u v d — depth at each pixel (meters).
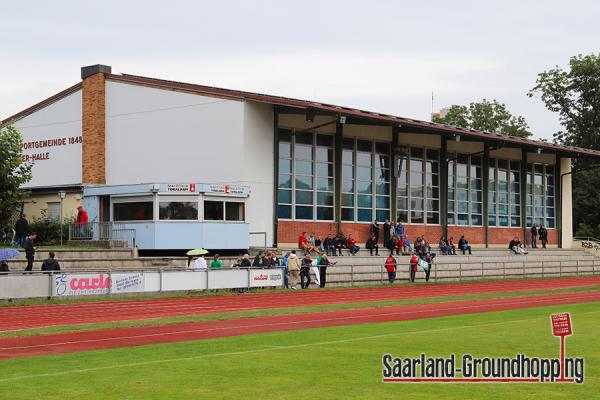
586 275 58.56
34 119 55.97
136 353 16.81
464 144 61.69
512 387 12.82
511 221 67.31
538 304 31.89
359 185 53.28
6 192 37.75
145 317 25.75
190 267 36.00
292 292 36.81
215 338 19.73
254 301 32.16
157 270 33.25
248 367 14.64
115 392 12.26
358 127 53.00
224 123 46.12
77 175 53.03
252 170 45.59
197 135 47.34
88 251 38.00
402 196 56.75
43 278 29.75
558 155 71.38
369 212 53.91
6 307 28.08
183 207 41.62
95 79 51.59
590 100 96.25
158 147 49.09
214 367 14.66
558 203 72.12
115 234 42.62
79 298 30.78
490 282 47.88
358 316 26.12
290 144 48.78
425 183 58.31
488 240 64.19
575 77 96.31
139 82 50.03
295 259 38.56
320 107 43.62
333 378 13.48
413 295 36.66
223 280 35.47
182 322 23.83
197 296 33.69
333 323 23.70
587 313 26.89
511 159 67.31
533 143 61.72
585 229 85.38
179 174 48.03
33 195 51.44
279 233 47.78
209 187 41.91
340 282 42.12
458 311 28.31
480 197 63.69
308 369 14.40
